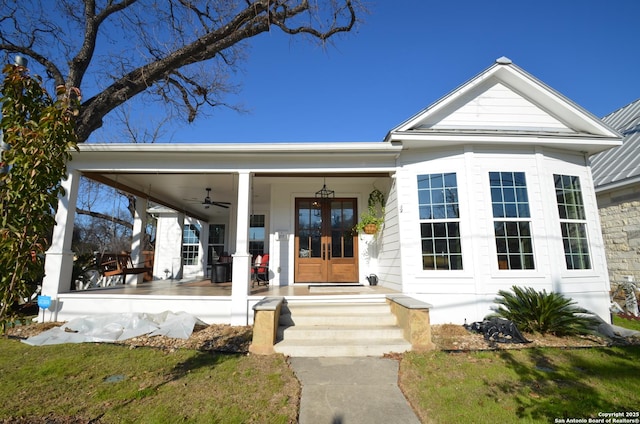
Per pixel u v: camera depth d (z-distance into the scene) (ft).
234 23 29.81
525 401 9.59
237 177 25.12
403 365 12.69
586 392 10.18
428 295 19.56
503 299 18.85
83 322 17.31
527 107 22.76
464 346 15.11
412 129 21.65
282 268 26.45
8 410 8.79
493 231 19.65
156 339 15.93
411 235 20.24
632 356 13.62
